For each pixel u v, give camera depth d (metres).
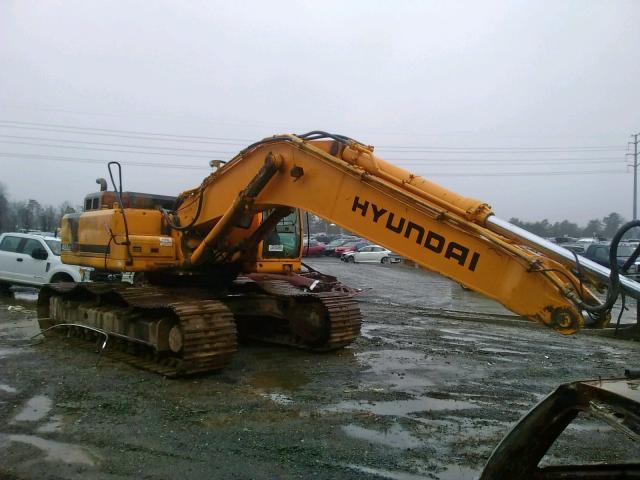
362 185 5.82
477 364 8.19
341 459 4.61
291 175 6.48
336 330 8.54
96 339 8.94
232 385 6.82
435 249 5.13
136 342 7.91
